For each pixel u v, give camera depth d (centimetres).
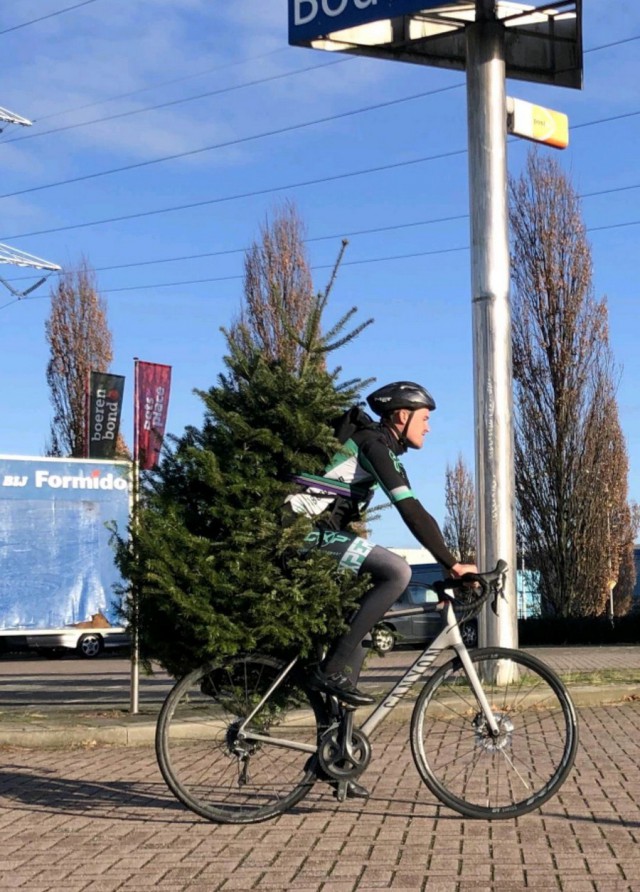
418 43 1292
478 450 1188
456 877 468
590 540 3234
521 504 3288
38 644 2766
